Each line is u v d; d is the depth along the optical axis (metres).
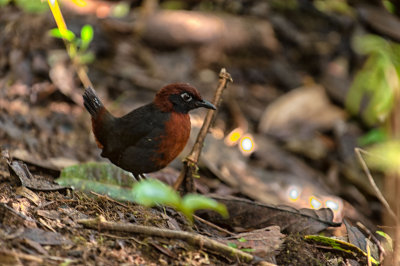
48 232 6.04
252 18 15.66
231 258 6.28
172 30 14.34
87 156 10.14
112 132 8.38
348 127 13.43
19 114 10.84
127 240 6.24
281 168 11.75
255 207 8.05
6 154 7.95
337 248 7.20
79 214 6.78
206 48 14.55
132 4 15.41
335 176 12.11
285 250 7.00
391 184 8.57
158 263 6.01
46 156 9.62
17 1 12.51
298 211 8.01
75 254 5.75
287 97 13.95
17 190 6.97
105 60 13.55
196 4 15.88
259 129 13.12
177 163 10.61
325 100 14.13
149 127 8.27
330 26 16.00
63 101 11.74
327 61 15.15
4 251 5.35
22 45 12.30
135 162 8.38
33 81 11.83
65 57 12.36
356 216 10.61
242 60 14.88
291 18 16.12
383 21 15.40
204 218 8.09
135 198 7.70
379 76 11.58
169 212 7.75
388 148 8.77
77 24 13.51
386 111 11.54
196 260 6.18
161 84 13.35
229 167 11.04
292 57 15.45
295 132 13.25
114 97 12.70
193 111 12.83
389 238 7.98
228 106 13.47
